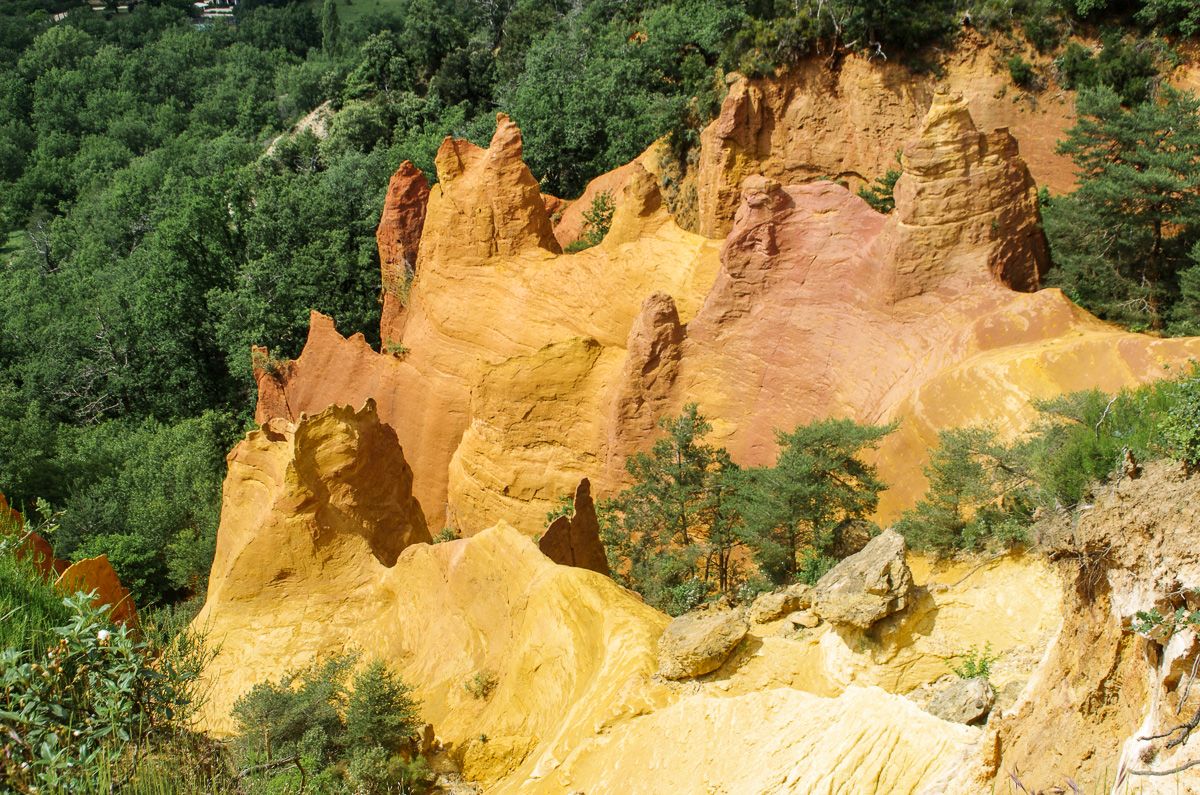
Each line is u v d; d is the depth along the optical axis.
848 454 26.47
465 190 44.25
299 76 118.06
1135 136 35.41
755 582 24.97
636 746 16.08
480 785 18.41
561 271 41.59
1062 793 10.52
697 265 38.84
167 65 136.50
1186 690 9.48
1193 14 43.59
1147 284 34.06
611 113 66.75
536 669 19.78
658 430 34.62
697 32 63.72
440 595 23.97
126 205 94.25
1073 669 11.25
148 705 12.48
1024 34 47.31
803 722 14.48
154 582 40.62
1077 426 20.78
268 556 26.88
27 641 12.98
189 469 47.38
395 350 46.38
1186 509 10.43
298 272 60.12
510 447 38.22
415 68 94.50
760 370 33.16
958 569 19.22
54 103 130.00
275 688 20.92
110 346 66.38
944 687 15.10
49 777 10.20
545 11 91.19
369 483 28.83
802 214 33.22
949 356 28.81
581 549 28.19
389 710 19.20
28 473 48.25
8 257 106.88
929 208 30.25
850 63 50.22
